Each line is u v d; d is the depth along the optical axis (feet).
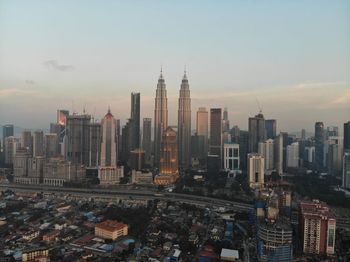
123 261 597.93
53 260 591.37
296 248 654.94
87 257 606.55
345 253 629.92
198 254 636.89
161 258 608.60
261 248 592.19
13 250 629.10
